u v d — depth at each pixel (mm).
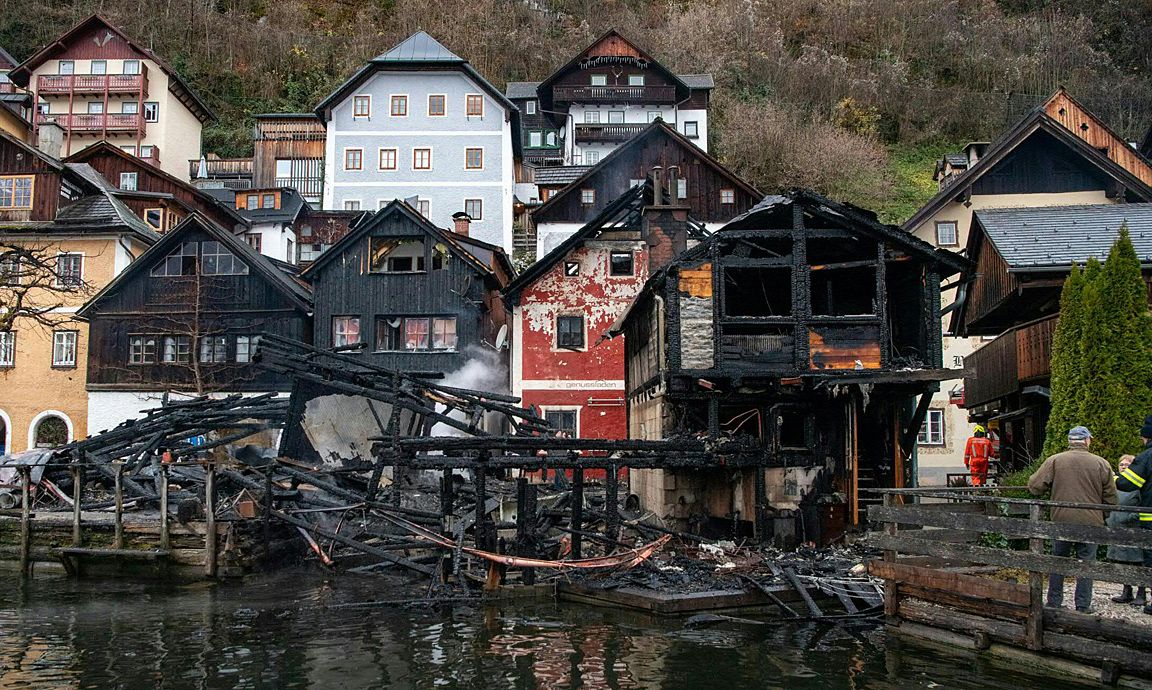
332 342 33969
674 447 16594
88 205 37844
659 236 27188
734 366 18297
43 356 36188
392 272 34094
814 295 21047
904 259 18953
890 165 61875
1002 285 22188
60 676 10148
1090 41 71688
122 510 18328
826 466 18422
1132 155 38594
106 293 35219
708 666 10328
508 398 20688
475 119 49625
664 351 18953
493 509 17594
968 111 66188
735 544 17734
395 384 19516
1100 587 12250
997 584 10469
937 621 11344
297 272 40656
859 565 15391
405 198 49156
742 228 19062
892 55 71188
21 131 52562
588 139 60406
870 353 18359
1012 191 34094
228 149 67000
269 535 18156
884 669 10078
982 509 13742
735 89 67750
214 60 73438
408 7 76250
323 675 10133
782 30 75250
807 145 58688
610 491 15703
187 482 20531
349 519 19281
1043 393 19750
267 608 14297
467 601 14367
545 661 10648
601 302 31234
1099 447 14758
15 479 20953
